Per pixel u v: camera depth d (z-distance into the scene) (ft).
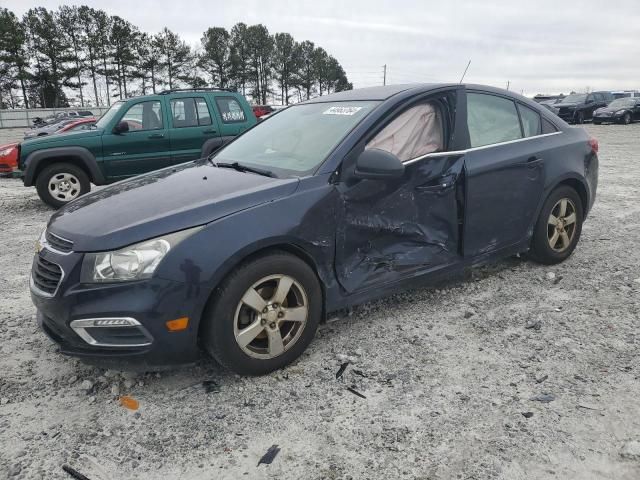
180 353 9.07
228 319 9.29
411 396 9.29
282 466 7.64
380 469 7.54
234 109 31.27
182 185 10.93
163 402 9.29
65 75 225.97
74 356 9.16
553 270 15.42
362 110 11.94
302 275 10.04
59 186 28.32
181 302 8.84
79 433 8.49
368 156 10.37
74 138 27.73
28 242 20.81
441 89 12.70
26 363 10.72
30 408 9.19
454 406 8.96
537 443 7.98
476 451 7.85
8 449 8.13
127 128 28.35
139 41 237.25
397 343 11.20
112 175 28.66
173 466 7.71
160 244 8.84
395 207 11.39
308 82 287.48
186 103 29.94
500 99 14.07
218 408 9.07
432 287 14.25
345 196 10.65
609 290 13.87
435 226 12.18
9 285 15.53
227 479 7.43
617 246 17.97
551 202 14.75
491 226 13.28
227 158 12.97
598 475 7.30
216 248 9.04
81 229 9.38
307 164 10.99
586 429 8.26
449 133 12.51
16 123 159.22
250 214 9.50
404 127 11.83
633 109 91.86
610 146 54.65
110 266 8.72
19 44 215.10
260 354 9.80
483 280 14.70
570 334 11.44
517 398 9.12
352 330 11.84
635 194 27.84
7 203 30.45
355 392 9.43
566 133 15.46
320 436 8.29
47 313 9.25
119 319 8.68
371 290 11.29
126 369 9.07
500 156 13.21
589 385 9.46
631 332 11.45
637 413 8.61
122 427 8.63
